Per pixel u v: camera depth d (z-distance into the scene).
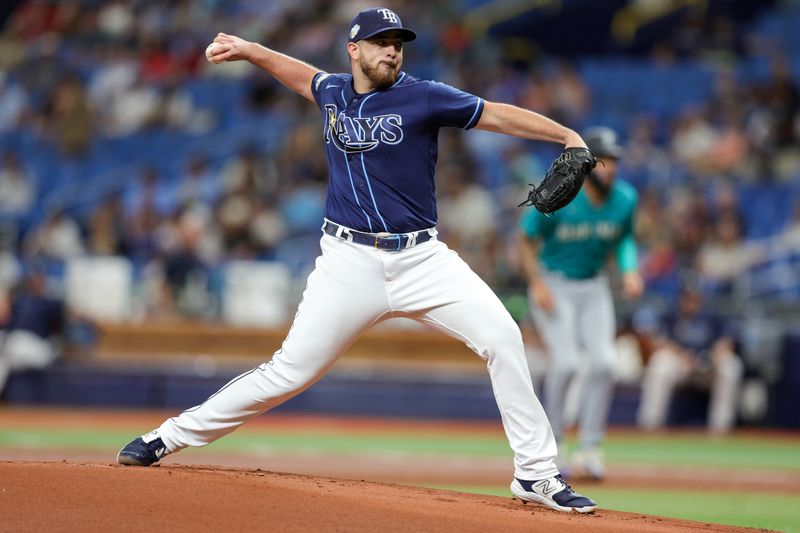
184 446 19.12
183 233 57.25
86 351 54.12
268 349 53.47
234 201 59.06
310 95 19.16
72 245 60.22
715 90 72.44
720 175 62.81
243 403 18.78
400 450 40.91
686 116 67.06
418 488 20.33
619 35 84.31
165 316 54.47
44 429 44.16
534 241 30.66
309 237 59.06
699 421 52.53
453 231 55.69
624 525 17.50
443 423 52.09
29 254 60.12
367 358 53.78
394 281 18.36
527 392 18.52
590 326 31.03
